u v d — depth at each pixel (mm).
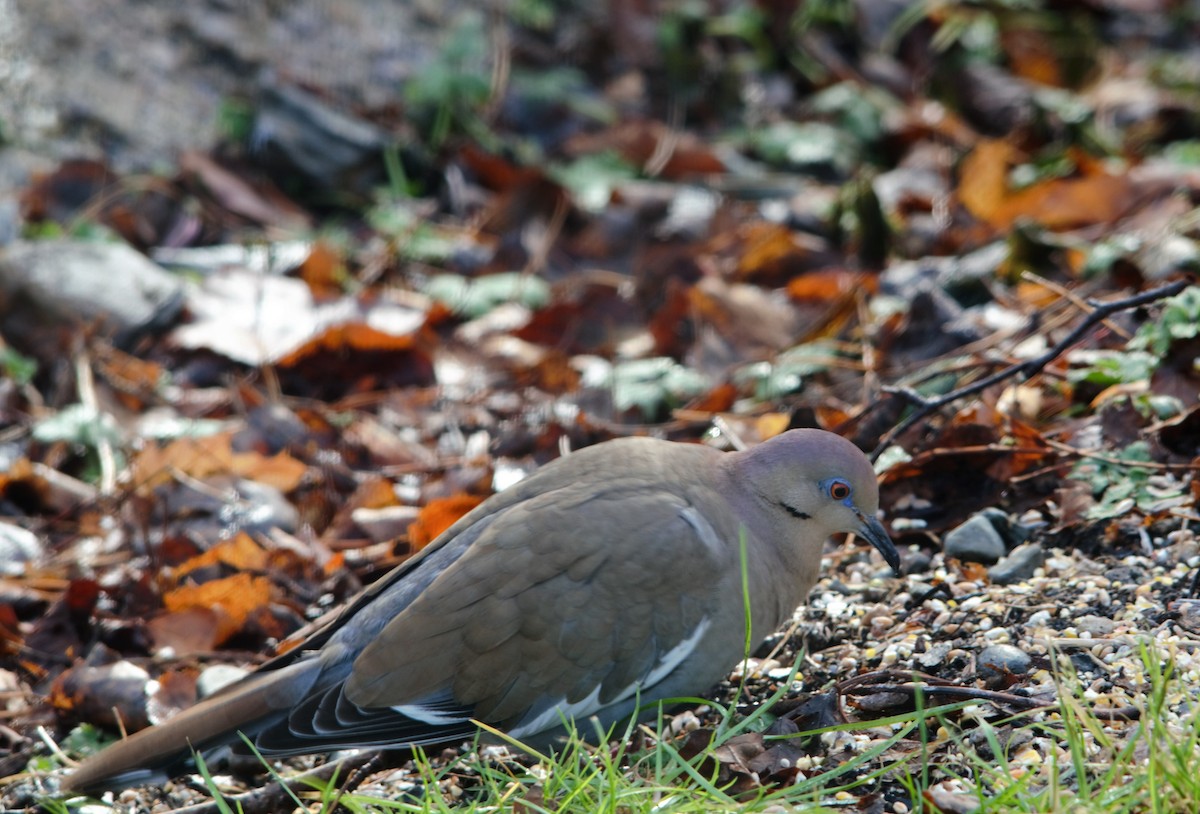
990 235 13141
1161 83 17234
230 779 7727
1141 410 8867
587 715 6891
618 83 17438
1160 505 8203
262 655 8727
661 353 12008
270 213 14680
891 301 11812
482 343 12453
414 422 11375
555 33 17812
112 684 8109
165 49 16344
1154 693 6023
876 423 9250
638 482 7105
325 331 11883
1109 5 19141
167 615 8875
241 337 12227
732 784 6371
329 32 17031
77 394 11734
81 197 14242
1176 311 8844
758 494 7336
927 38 17828
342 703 6727
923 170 15469
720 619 6977
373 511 10008
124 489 10258
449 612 6754
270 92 15469
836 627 8016
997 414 9047
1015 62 17625
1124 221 12805
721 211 14242
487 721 6793
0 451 11023
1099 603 7559
